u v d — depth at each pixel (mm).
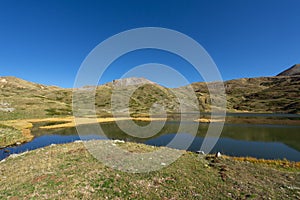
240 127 55156
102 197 10859
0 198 10516
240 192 12000
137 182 12922
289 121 66500
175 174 14672
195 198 11023
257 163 21422
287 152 29125
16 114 77562
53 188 11695
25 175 13961
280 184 13797
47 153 20188
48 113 87062
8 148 31688
